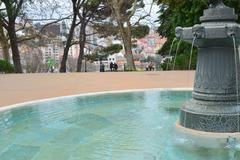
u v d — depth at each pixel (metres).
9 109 5.79
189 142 3.67
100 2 25.69
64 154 3.39
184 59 16.47
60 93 8.99
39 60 32.94
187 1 16.89
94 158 3.26
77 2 25.95
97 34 28.36
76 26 27.70
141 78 12.55
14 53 24.30
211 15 3.94
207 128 3.96
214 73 4.04
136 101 6.50
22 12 24.86
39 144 3.75
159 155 3.29
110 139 3.91
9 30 23.88
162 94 7.32
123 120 4.86
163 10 23.64
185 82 10.79
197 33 3.86
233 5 15.21
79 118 5.04
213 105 4.02
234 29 3.73
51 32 27.97
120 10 22.39
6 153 3.44
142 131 4.21
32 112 5.54
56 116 5.21
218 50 4.01
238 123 3.92
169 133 4.06
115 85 10.57
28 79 13.12
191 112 4.10
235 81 4.05
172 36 19.47
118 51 29.45
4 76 14.64
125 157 3.27
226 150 3.37
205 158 3.16
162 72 14.90
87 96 7.15
